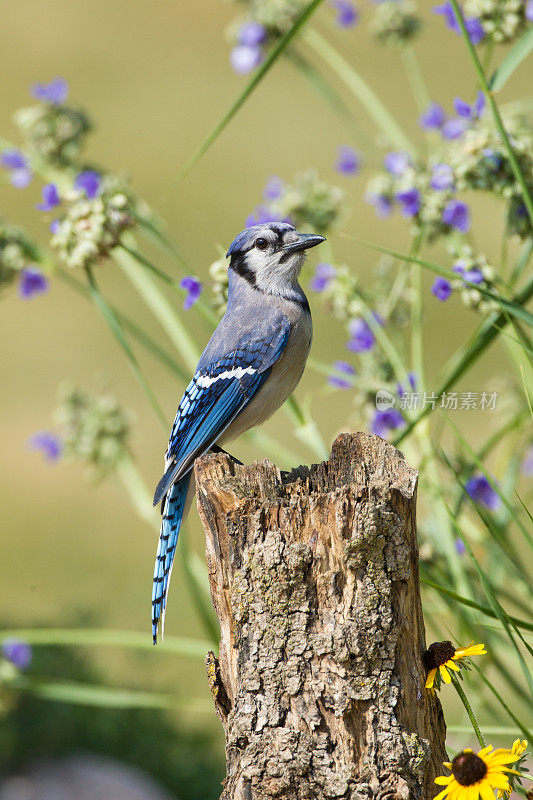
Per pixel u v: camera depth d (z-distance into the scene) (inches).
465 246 310.8
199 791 490.3
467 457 342.3
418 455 344.5
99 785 479.5
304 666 207.6
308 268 382.3
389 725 205.9
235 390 341.7
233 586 215.2
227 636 223.1
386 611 208.2
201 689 543.2
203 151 274.5
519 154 300.0
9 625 526.6
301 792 204.5
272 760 205.6
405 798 202.2
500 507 337.7
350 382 366.9
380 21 417.4
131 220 319.0
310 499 211.3
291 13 406.6
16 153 396.2
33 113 387.9
